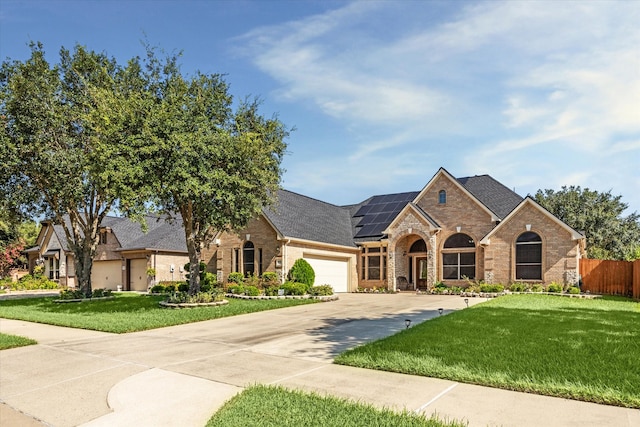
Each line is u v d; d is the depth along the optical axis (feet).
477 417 17.30
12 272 136.98
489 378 21.66
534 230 76.28
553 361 24.59
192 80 61.93
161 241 101.71
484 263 80.69
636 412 17.56
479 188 91.71
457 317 42.60
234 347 32.42
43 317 50.98
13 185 68.95
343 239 96.48
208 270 92.32
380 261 94.68
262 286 77.92
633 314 45.14
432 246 85.51
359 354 27.55
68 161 64.13
